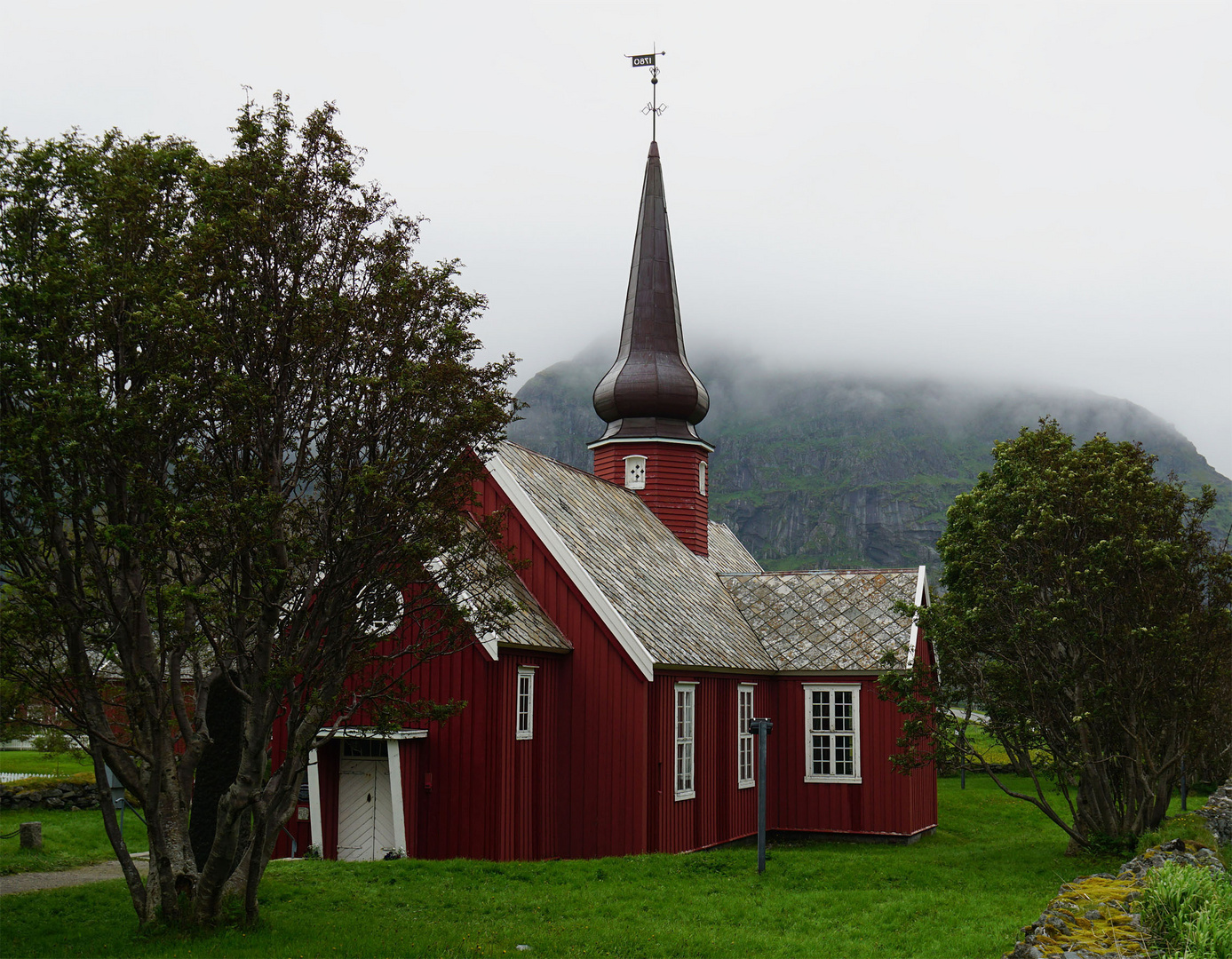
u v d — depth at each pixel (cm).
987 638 2422
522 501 2683
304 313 1434
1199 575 2367
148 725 1558
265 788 1609
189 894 1589
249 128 1479
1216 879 1244
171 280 1426
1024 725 2408
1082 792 2495
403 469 1510
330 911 1752
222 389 1365
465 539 1664
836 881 2136
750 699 3123
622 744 2516
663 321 3816
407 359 1503
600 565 2784
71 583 1466
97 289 1412
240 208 1447
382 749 2453
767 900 1947
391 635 1680
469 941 1565
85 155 1504
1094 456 2433
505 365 1560
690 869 2208
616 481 3778
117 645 1528
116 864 2273
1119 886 1251
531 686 2478
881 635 3247
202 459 1440
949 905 1895
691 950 1581
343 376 1488
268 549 1432
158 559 1442
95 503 1426
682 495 3753
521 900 1883
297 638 1485
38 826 2336
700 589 3356
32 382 1391
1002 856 2505
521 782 2416
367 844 2431
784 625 3397
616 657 2548
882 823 3106
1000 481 2519
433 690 2406
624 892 1972
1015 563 2447
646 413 3750
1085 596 2302
